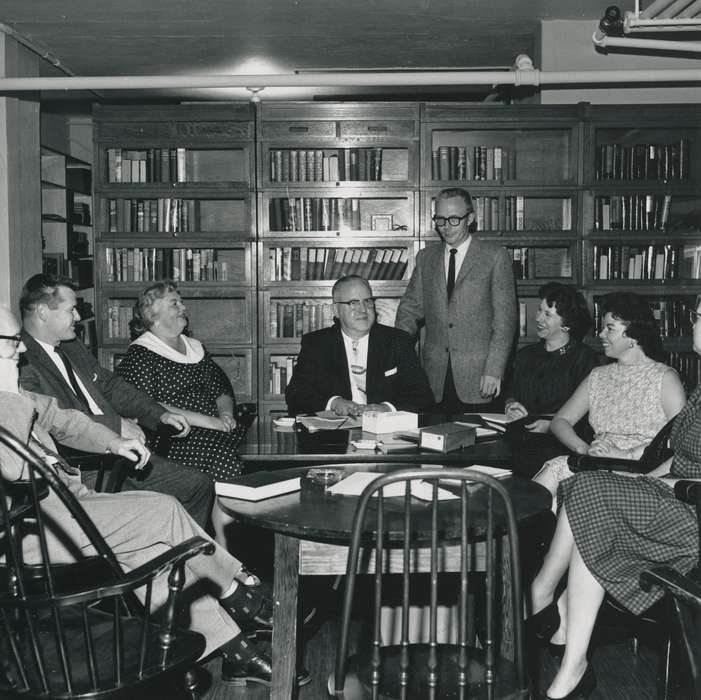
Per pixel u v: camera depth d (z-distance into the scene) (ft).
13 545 6.68
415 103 19.74
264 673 9.32
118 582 6.59
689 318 19.95
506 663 7.00
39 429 9.73
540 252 20.85
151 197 20.21
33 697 6.48
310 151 20.13
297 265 20.49
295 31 19.66
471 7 18.35
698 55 19.65
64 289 12.06
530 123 19.76
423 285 17.81
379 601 6.24
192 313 21.45
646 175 19.86
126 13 18.26
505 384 20.06
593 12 18.89
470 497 8.18
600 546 8.65
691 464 9.76
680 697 8.46
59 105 27.53
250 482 8.57
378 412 12.52
